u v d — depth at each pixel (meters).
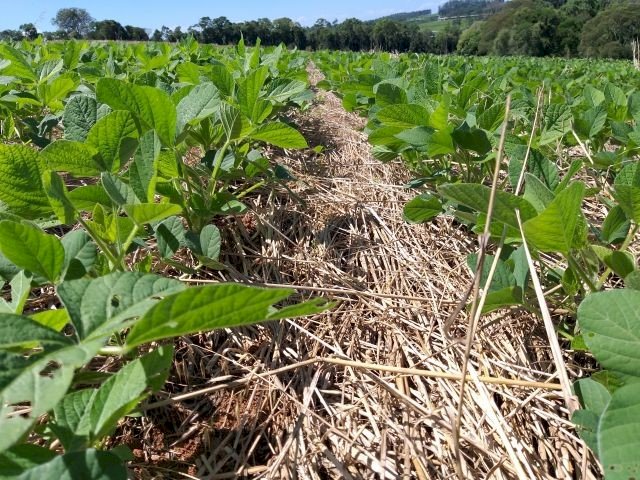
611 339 0.89
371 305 1.81
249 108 1.97
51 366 1.34
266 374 1.29
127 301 0.83
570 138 2.82
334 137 4.24
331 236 2.34
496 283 1.32
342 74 5.84
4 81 3.00
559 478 1.19
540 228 1.14
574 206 1.11
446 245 2.24
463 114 2.60
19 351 1.00
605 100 2.84
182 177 1.86
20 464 0.82
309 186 2.79
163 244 1.51
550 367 1.50
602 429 0.73
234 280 1.90
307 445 1.29
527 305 1.29
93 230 1.34
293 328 1.69
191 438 1.30
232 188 2.54
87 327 0.78
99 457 0.75
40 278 1.18
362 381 1.48
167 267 1.86
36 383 0.67
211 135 2.35
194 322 0.76
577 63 13.23
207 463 1.24
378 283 2.03
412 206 1.87
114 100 1.59
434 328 1.70
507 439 1.17
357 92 3.99
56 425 0.87
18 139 2.93
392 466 1.24
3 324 0.74
